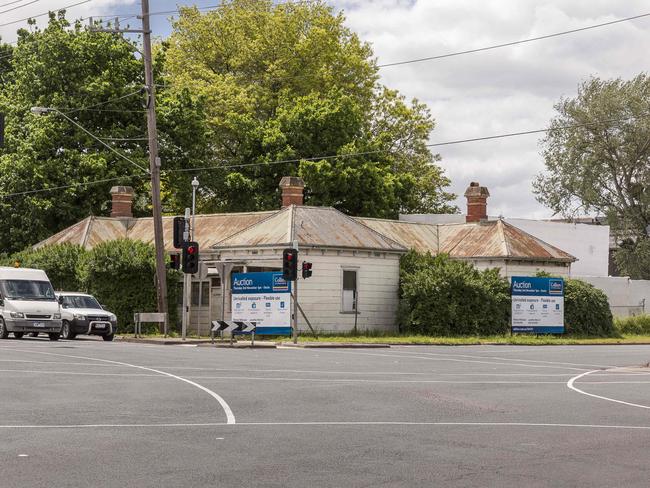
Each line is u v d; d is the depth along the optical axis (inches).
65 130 2422.5
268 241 1977.1
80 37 2433.6
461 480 406.9
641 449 503.2
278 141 2743.6
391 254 2086.6
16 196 2436.0
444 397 762.8
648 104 3132.4
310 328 1881.2
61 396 725.9
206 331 2034.9
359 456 466.9
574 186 3149.6
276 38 3031.5
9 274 1619.1
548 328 2070.6
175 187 2588.6
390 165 2906.0
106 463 438.6
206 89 2878.9
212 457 458.9
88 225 2290.8
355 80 3181.6
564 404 725.9
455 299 1990.7
